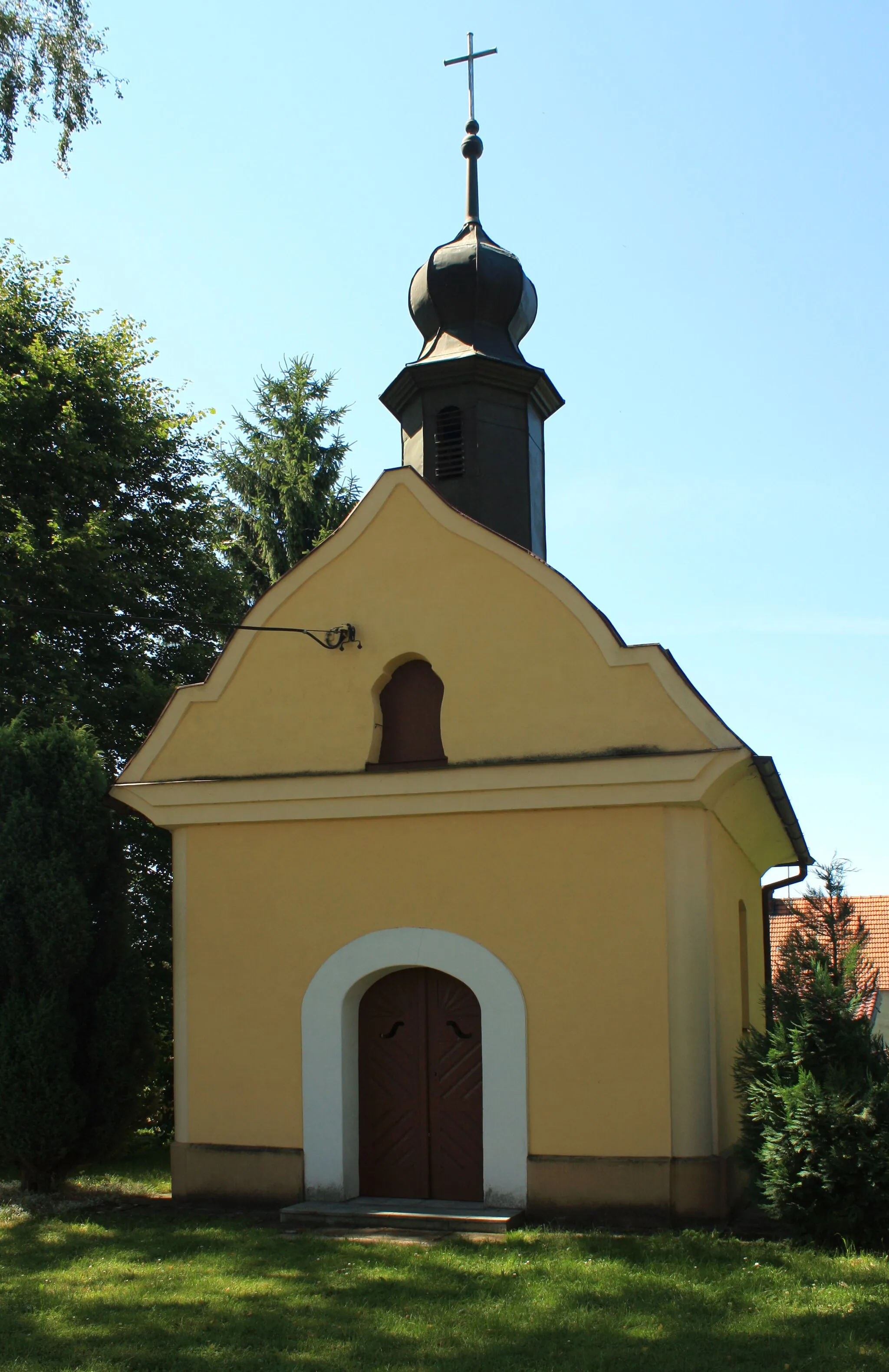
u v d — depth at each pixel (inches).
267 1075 480.1
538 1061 439.8
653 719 441.7
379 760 486.6
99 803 515.5
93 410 792.3
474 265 588.7
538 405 595.5
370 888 475.2
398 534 494.0
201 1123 487.2
